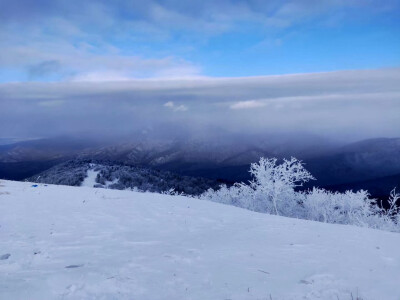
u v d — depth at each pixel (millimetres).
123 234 10867
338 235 11133
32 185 23094
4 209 14227
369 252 8977
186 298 5645
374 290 6137
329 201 29656
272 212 31406
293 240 10297
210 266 7523
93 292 5777
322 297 5762
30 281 6059
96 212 14406
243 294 5852
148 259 7988
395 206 28203
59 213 13922
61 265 7371
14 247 8812
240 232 11547
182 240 10219
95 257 8102
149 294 5801
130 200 17938
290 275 6949
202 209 16453
